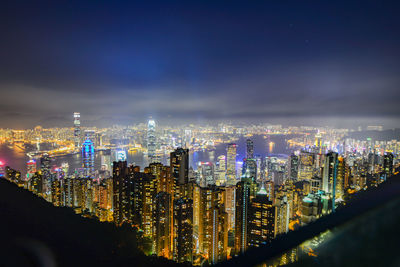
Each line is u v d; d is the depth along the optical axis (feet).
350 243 14.05
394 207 14.02
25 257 42.86
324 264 14.89
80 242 79.77
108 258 79.87
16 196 95.20
